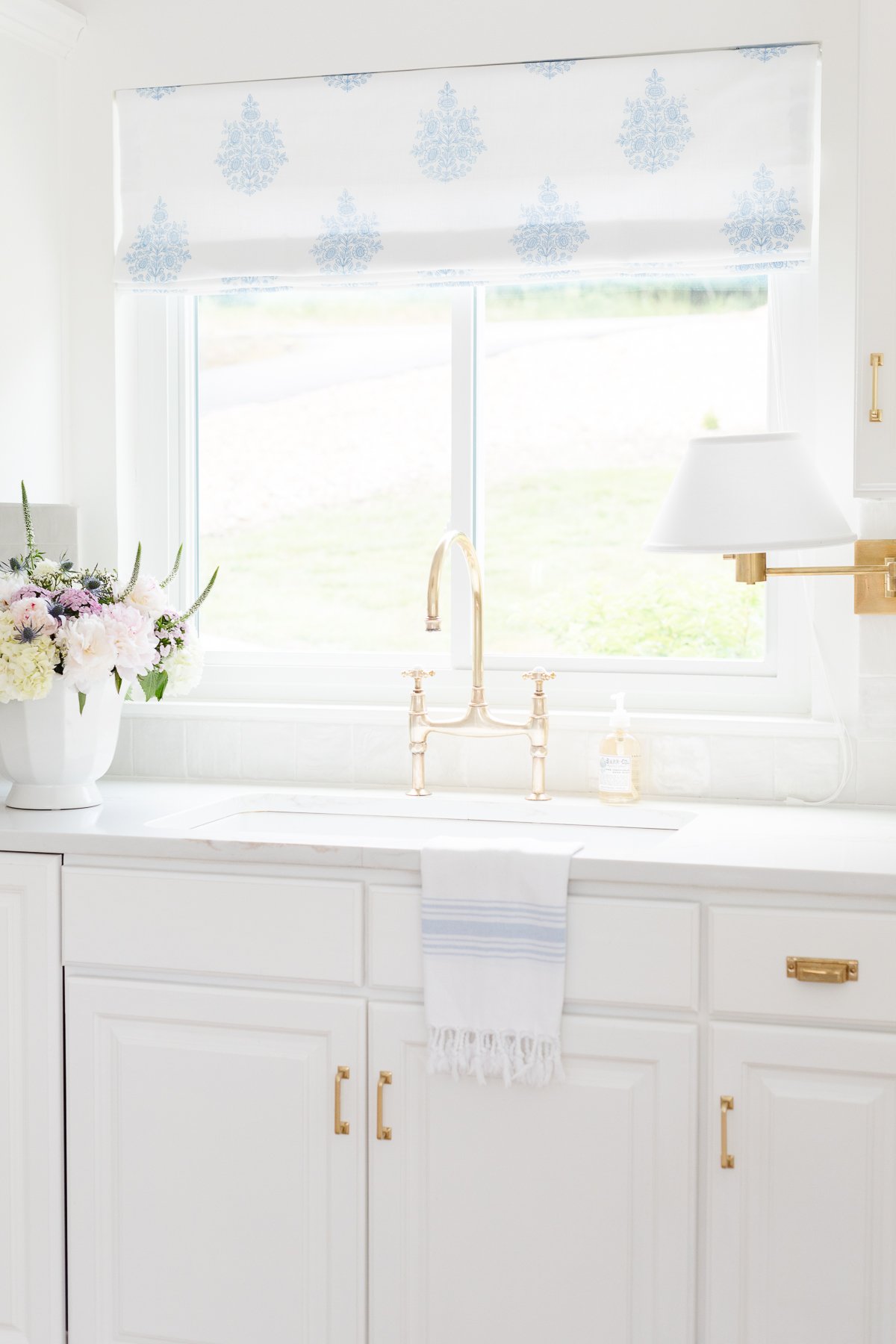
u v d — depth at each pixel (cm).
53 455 266
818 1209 185
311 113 258
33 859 210
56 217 264
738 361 254
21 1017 212
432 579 226
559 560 264
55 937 210
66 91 266
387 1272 199
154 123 265
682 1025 187
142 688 239
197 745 267
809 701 249
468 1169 195
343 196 258
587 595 263
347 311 273
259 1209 204
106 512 271
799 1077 185
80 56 267
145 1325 210
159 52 264
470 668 267
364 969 198
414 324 270
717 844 200
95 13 266
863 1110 183
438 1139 196
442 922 192
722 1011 186
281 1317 204
